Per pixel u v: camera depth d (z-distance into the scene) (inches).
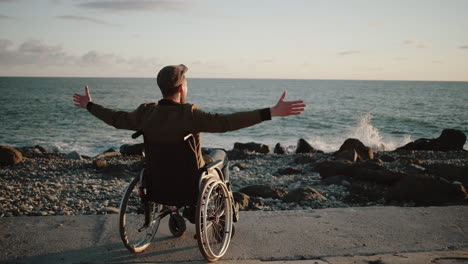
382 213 169.2
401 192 249.9
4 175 353.4
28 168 405.4
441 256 119.6
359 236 142.7
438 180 249.1
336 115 1804.9
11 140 986.1
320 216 166.7
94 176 362.9
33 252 129.6
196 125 115.0
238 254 128.2
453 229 149.5
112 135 1090.7
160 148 119.3
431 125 1465.3
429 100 3282.5
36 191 264.7
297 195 250.8
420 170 337.4
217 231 136.6
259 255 127.3
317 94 4554.6
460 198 240.8
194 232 151.2
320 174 344.5
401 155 533.0
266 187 264.7
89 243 137.5
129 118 122.3
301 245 134.9
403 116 1793.8
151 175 125.3
